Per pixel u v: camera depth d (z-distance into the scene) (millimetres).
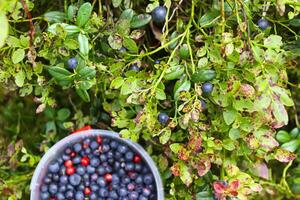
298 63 418
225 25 363
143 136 402
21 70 379
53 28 353
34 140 460
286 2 356
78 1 381
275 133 407
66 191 411
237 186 374
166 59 384
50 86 405
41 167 406
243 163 425
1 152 451
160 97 365
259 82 357
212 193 397
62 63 381
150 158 402
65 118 444
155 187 404
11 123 462
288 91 373
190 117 361
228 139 385
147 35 402
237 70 362
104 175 413
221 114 382
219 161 387
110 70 376
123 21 363
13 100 459
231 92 360
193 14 373
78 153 414
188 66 369
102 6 388
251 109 361
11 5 347
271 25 395
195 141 372
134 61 372
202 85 365
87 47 361
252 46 357
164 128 373
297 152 422
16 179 431
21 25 407
